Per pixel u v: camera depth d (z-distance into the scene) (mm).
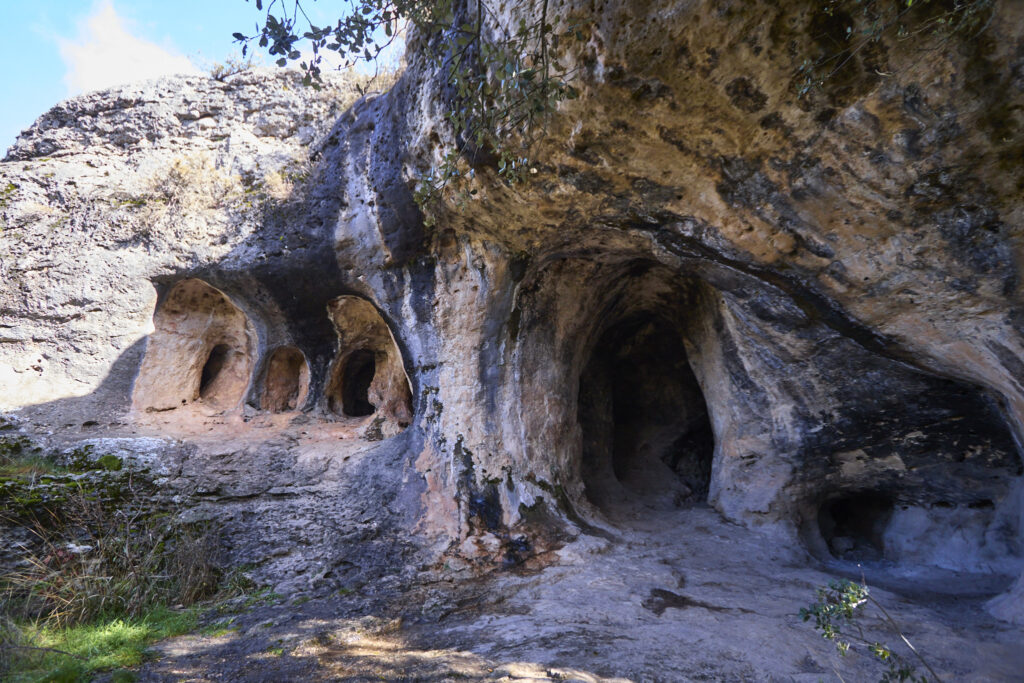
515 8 3221
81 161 6098
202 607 4180
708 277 4805
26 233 5801
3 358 5453
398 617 3957
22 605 3883
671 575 4551
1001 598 3965
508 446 5352
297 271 5621
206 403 6133
